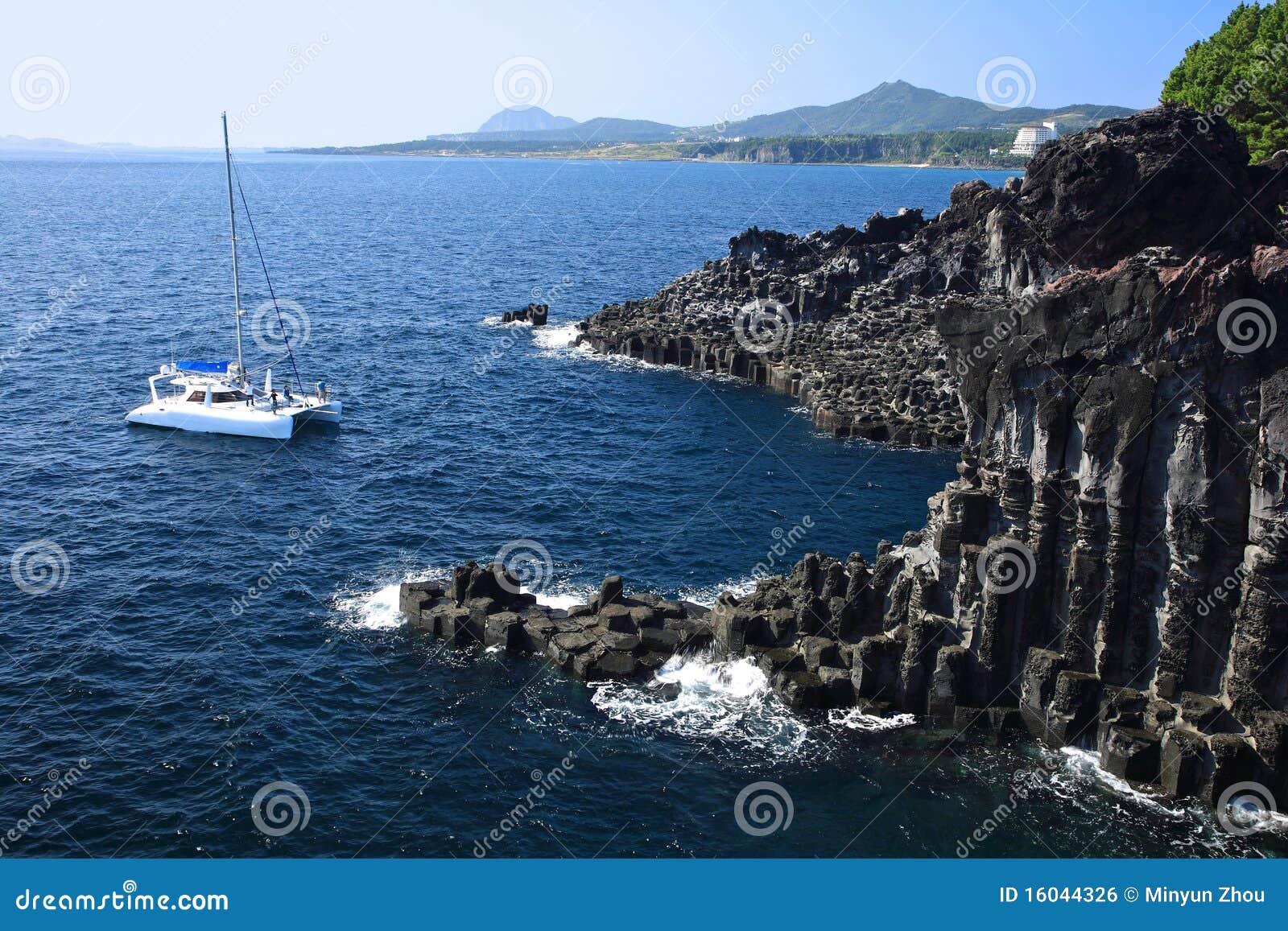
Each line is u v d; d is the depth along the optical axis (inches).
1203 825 1654.8
